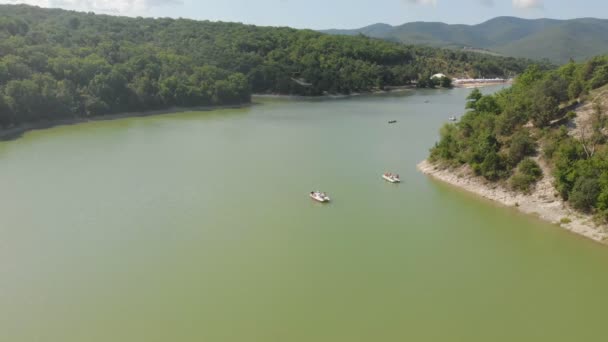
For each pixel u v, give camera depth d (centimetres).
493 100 10138
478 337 4425
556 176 7038
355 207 7494
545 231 6594
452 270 5597
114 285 5141
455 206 7538
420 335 4428
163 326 4475
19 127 12912
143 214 7056
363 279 5353
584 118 8019
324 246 6134
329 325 4538
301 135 13312
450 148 9181
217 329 4447
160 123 14950
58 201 7494
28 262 5578
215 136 12938
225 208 7369
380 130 14250
